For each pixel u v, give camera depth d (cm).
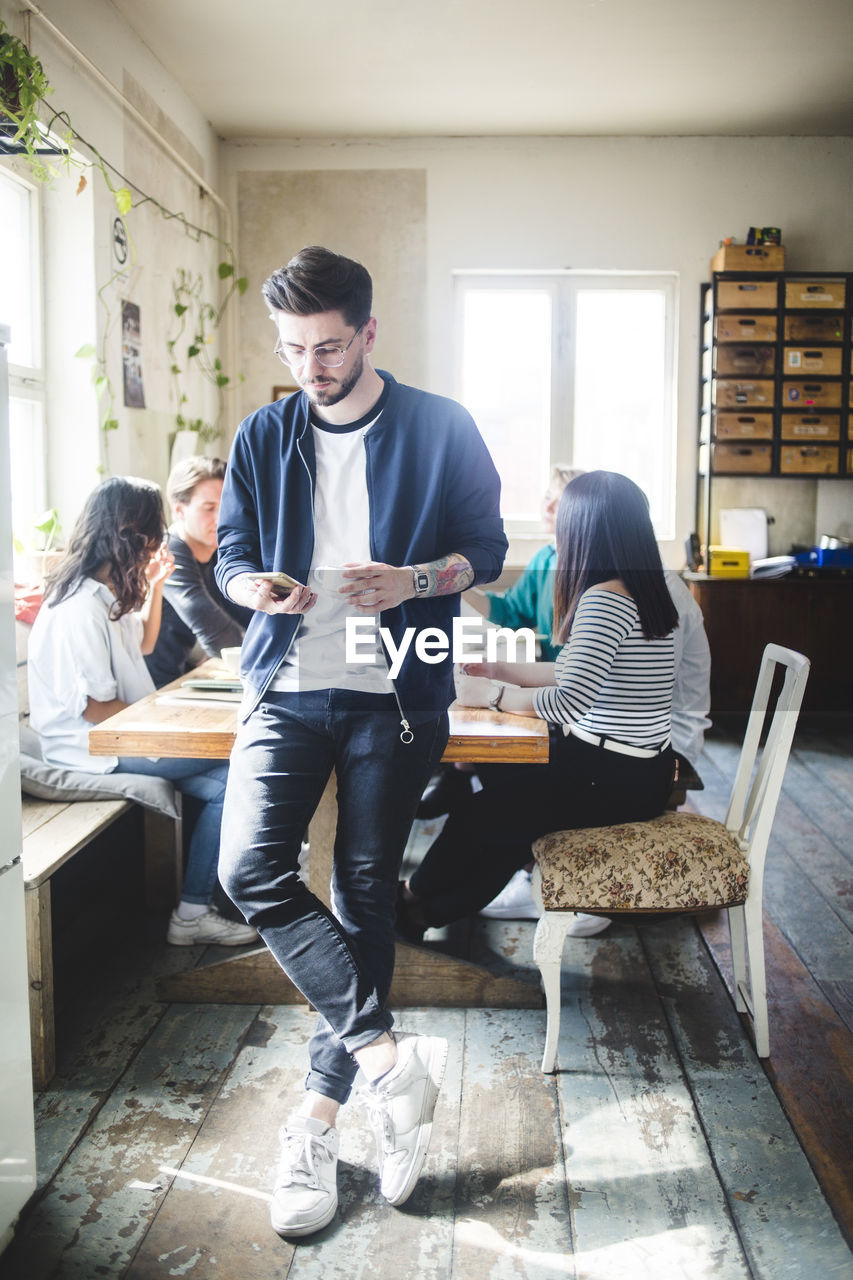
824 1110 180
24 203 326
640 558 198
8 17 280
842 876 298
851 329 514
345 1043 153
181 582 281
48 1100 181
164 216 426
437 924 229
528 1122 176
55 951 239
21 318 328
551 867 187
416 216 530
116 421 347
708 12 390
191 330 468
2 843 137
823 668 517
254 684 162
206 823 242
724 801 364
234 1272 141
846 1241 147
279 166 528
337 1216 153
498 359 545
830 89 468
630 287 541
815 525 558
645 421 549
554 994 189
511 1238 148
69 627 230
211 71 440
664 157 527
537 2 381
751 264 511
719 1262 143
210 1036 204
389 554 161
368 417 161
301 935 153
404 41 414
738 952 215
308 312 146
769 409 517
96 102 346
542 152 527
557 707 191
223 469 283
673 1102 182
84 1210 153
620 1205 155
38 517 301
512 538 538
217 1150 167
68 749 232
